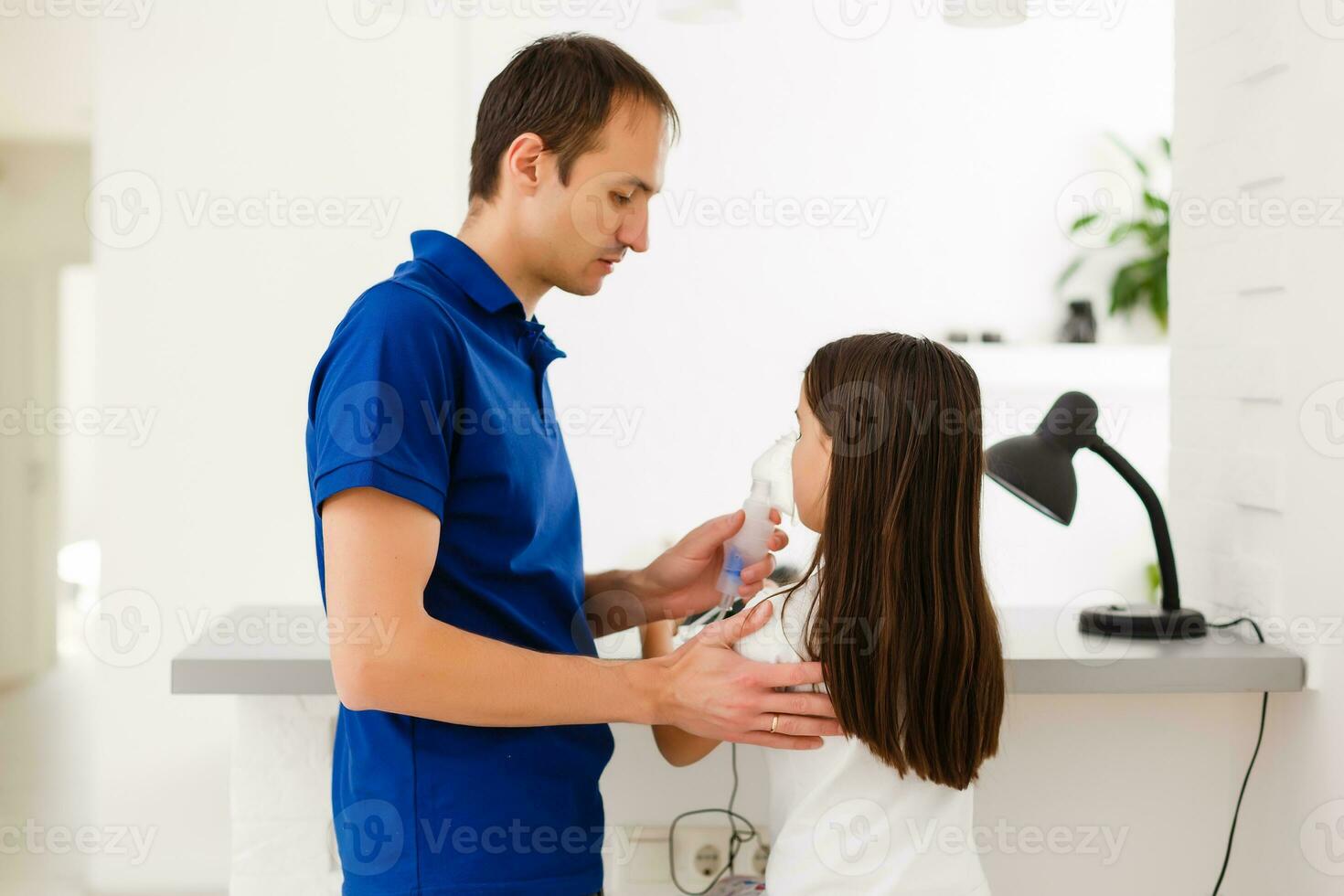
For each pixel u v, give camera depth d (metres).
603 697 1.02
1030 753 1.55
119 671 2.63
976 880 1.16
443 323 1.02
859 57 3.57
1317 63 1.38
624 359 3.49
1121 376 3.58
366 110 2.69
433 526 0.97
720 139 3.54
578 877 1.12
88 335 5.57
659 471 3.48
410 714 0.98
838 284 3.59
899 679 1.10
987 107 3.63
